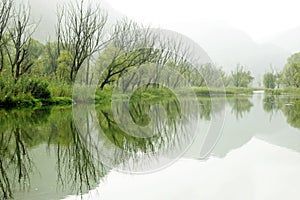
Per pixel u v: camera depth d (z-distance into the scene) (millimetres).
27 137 6273
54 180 3650
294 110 12289
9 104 12922
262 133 6746
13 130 7094
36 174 3889
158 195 3174
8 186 3434
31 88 13906
